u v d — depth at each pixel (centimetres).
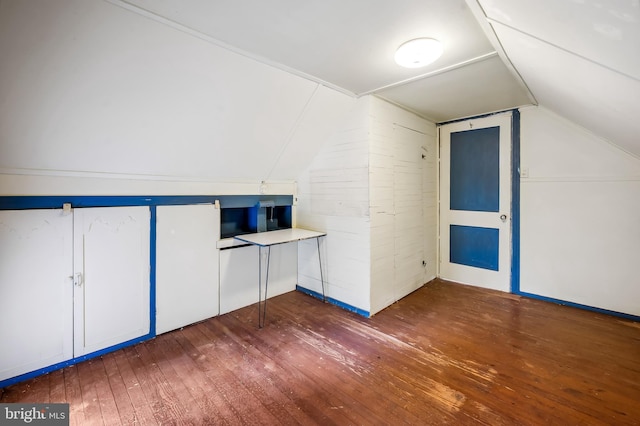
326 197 310
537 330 246
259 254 314
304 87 234
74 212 202
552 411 157
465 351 216
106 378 189
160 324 244
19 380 184
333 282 310
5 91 145
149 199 236
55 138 177
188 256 260
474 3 133
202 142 232
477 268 355
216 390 177
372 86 248
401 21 155
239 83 204
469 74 223
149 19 147
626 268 266
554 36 121
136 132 199
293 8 143
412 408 161
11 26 126
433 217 377
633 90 130
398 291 315
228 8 142
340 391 175
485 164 343
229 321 270
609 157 270
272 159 293
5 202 177
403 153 315
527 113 311
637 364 197
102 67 157
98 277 213
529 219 316
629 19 80
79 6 131
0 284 178
